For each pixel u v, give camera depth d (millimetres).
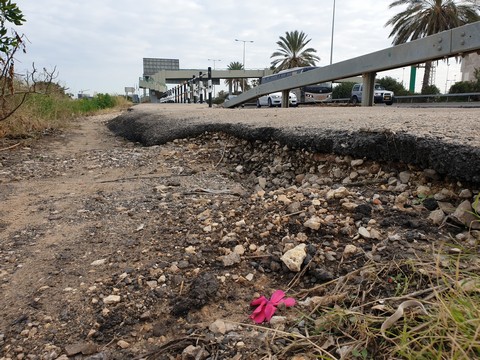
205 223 2242
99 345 1380
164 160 4309
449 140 2223
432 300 1309
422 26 24672
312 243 1895
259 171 3719
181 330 1429
